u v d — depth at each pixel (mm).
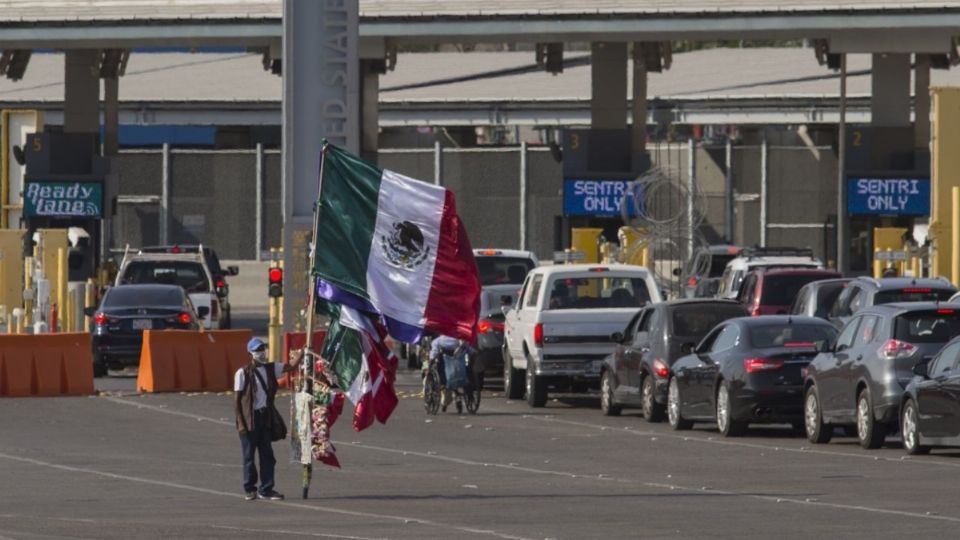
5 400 107250
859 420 78125
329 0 125562
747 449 79438
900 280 96250
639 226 164125
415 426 93562
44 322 138875
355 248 61312
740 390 84312
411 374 134125
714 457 75750
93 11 157000
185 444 82375
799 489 62281
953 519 52906
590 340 104312
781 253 143250
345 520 54281
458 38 156750
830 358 80562
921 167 173000
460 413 101938
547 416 100500
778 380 83812
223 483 65938
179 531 51406
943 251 136375
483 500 59875
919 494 60094
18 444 82125
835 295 102375
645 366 95625
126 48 169375
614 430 91000
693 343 92812
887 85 174000
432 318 61312
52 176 179250
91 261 179750
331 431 90562
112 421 94250
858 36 154750
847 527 51250
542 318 104500
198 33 156250
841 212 172625
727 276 139375
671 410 91500
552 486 64500
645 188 154750
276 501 59812
